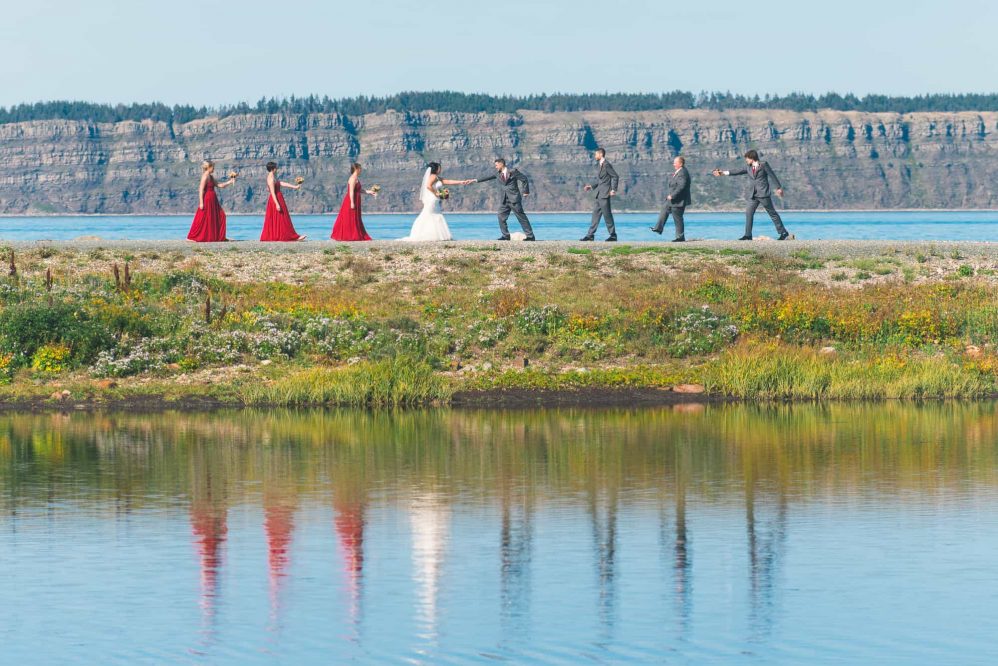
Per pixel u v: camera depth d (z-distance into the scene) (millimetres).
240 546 35344
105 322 70375
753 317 73500
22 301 72500
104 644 27703
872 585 31594
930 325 73312
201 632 28438
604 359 70438
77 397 63312
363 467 46406
